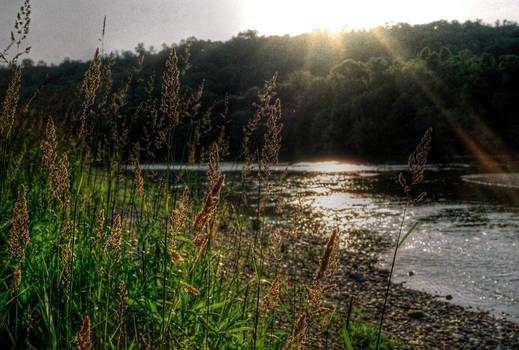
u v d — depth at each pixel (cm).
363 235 1995
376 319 1021
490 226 2117
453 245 1795
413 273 1449
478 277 1396
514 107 8981
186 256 348
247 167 476
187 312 293
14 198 407
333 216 2427
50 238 311
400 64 11769
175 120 274
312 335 411
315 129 10956
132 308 287
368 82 11500
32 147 549
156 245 338
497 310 1134
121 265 326
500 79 9462
